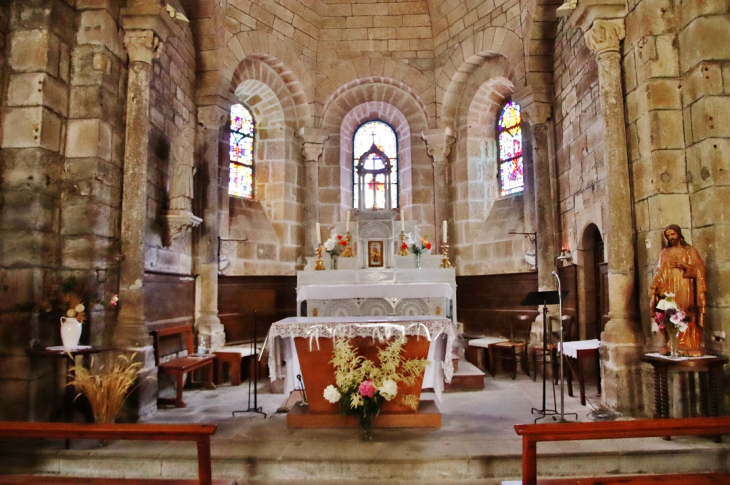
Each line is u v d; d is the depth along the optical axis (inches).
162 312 272.7
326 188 422.0
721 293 190.5
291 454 177.0
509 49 348.2
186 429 137.6
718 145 195.0
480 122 409.7
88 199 217.9
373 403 191.8
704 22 198.7
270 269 386.3
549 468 170.9
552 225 326.3
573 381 290.8
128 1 235.9
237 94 393.1
